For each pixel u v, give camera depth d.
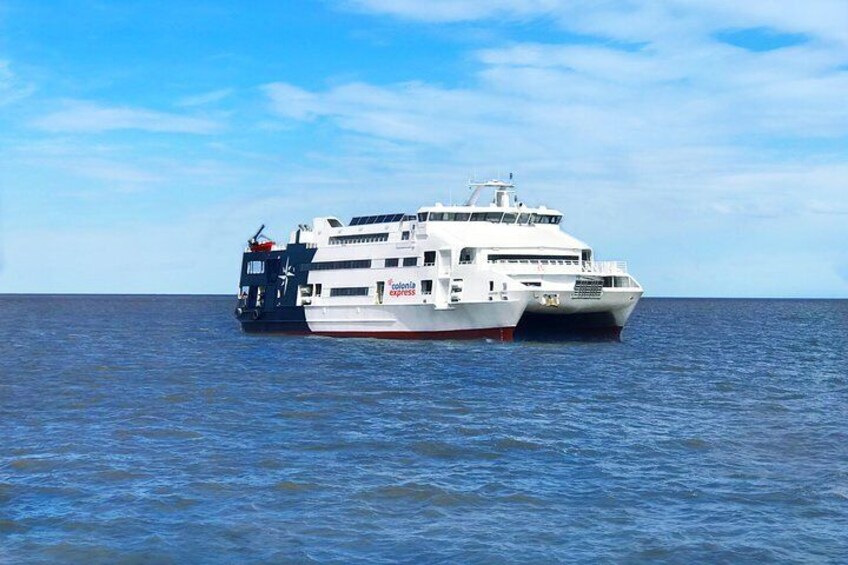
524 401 49.62
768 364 75.38
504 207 84.31
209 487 30.53
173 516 27.42
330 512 27.78
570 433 40.06
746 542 25.11
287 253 97.94
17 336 115.62
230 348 88.88
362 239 89.00
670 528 26.30
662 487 30.59
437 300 79.06
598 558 24.02
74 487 30.59
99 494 29.75
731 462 34.31
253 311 102.62
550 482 31.25
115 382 59.81
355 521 26.94
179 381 59.97
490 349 77.12
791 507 28.22
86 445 37.47
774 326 152.00
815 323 167.50
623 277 80.12
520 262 76.62
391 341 85.19
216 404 48.97
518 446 37.03
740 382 60.75
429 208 81.19
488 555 24.20
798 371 69.62
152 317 189.50
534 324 82.31
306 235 95.69
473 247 77.69
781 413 46.41
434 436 39.22
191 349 88.94
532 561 23.81
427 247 80.19
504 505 28.47
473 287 76.75
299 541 25.27
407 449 36.59
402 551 24.52
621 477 31.94
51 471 32.84
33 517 27.25
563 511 27.88
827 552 24.38
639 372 65.06
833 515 27.41
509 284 74.44
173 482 31.25
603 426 42.00
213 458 34.91
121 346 95.44
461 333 80.06
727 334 123.31
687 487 30.52
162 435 39.72
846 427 42.06
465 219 82.19
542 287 75.00
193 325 148.38
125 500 29.05
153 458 34.97
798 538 25.42
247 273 103.50
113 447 37.09
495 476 32.06
